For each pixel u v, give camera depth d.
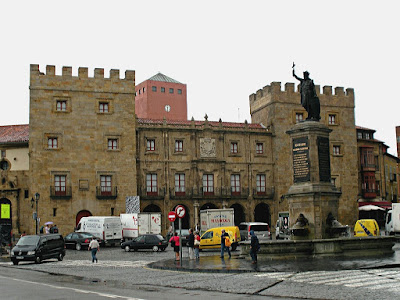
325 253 35.00
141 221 64.94
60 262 43.41
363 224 55.84
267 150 86.31
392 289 21.97
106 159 77.12
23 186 76.38
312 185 36.81
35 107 74.94
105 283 27.42
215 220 65.25
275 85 87.06
